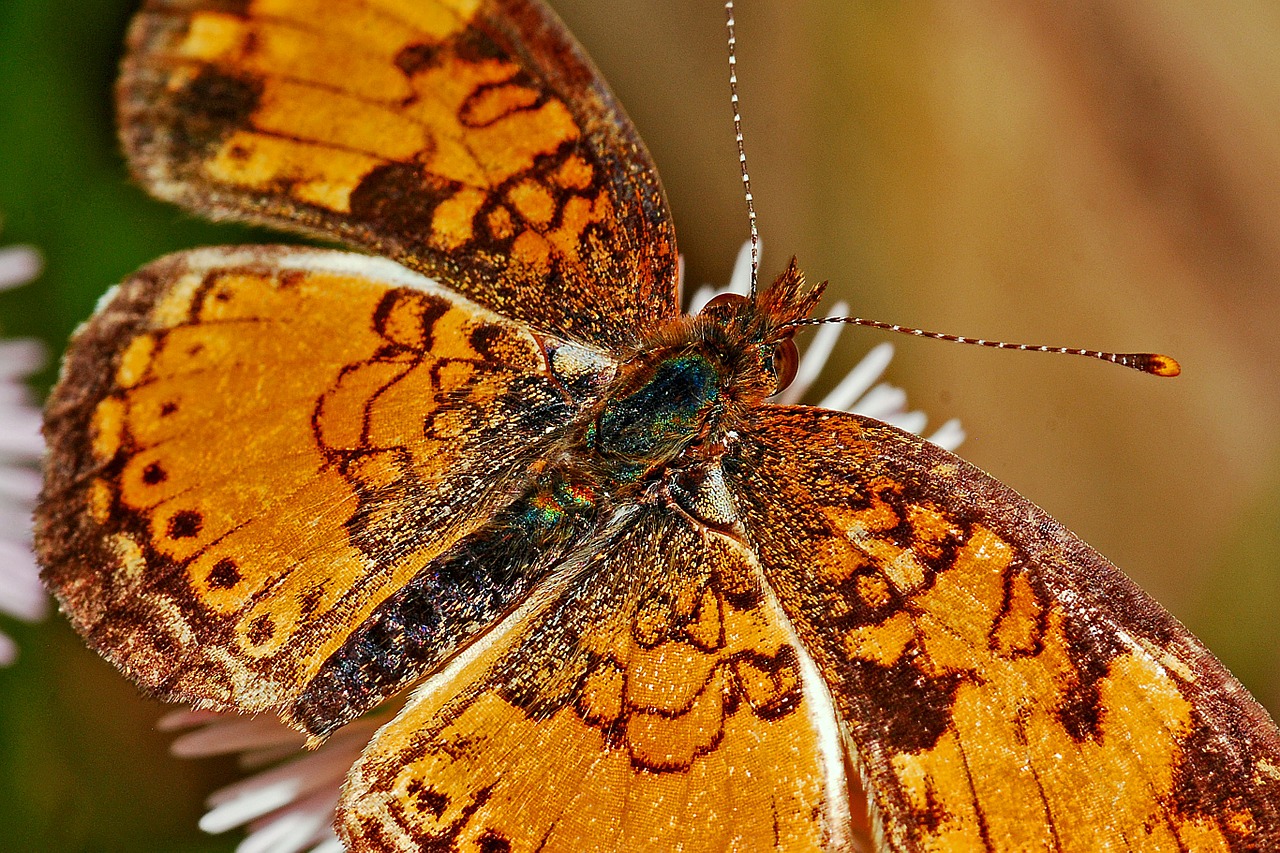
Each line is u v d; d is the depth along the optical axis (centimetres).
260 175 10
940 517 10
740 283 11
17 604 11
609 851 10
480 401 11
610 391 10
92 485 10
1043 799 10
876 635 10
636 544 10
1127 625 10
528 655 10
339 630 10
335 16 10
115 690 11
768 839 10
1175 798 10
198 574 10
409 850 10
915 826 10
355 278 10
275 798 11
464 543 10
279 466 10
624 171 11
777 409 11
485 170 10
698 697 10
